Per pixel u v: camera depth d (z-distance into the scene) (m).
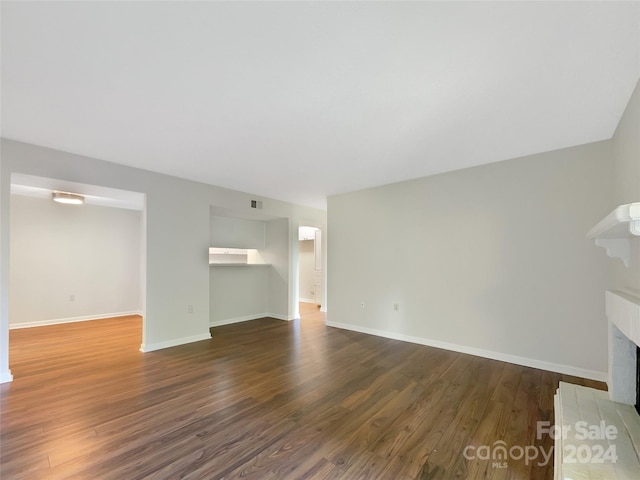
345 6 1.25
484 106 2.10
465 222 3.56
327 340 4.14
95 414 2.15
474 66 1.65
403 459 1.68
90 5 1.24
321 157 3.17
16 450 1.74
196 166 3.48
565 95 1.95
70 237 5.21
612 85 1.83
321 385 2.66
